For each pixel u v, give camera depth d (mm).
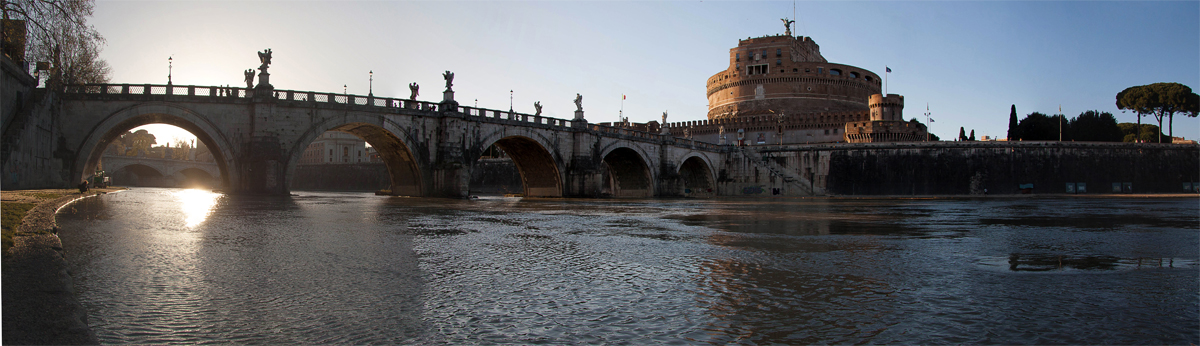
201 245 17047
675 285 12172
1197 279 13125
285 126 52875
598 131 78000
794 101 137125
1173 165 95750
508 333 8492
